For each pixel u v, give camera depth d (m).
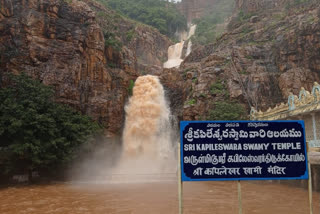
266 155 7.63
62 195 18.41
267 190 19.62
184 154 7.51
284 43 38.22
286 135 7.77
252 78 36.78
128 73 40.19
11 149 23.09
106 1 83.50
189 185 23.22
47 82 28.77
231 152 7.59
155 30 73.50
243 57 39.81
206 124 7.64
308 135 21.62
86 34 33.44
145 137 37.00
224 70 38.94
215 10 105.50
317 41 34.81
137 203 15.43
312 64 35.09
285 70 36.91
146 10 83.25
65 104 29.41
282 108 24.45
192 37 73.62
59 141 24.08
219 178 7.45
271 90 36.09
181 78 42.47
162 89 41.88
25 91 24.20
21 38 29.05
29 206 15.09
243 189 20.41
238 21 55.72
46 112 24.81
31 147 22.33
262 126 7.75
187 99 38.75
